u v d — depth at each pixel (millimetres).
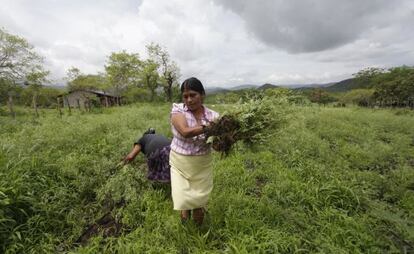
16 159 3871
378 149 6309
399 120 11461
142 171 4125
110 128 7582
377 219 3158
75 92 47406
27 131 6992
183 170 2707
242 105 2752
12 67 28000
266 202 3492
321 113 12289
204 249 2660
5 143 4641
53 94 46812
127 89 55250
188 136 2439
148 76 49750
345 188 3684
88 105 21922
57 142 5520
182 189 2703
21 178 3314
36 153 4422
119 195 3541
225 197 3488
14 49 27422
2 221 2836
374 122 11062
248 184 4117
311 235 2898
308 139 6656
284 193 3828
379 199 3889
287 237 2773
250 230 2896
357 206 3467
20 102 37625
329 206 3510
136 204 3385
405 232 2805
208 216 3115
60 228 3117
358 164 5371
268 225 3016
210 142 2488
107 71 53188
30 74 29453
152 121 9180
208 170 2807
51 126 7625
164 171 3666
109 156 5098
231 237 2771
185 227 2877
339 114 12906
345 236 2844
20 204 3133
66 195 3600
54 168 4055
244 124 2555
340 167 4965
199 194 2725
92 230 3180
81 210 3490
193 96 2492
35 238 2877
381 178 4328
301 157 5289
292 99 3166
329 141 7688
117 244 2750
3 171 3477
